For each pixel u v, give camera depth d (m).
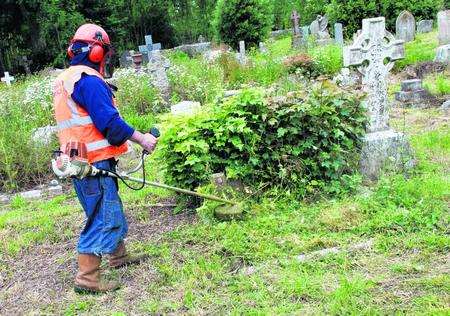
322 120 5.86
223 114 5.82
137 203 6.39
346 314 3.62
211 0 38.72
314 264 4.37
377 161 6.23
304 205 5.63
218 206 5.46
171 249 4.94
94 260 4.32
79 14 27.42
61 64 28.31
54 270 4.86
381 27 6.38
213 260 4.61
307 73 14.75
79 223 6.04
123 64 27.75
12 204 7.43
